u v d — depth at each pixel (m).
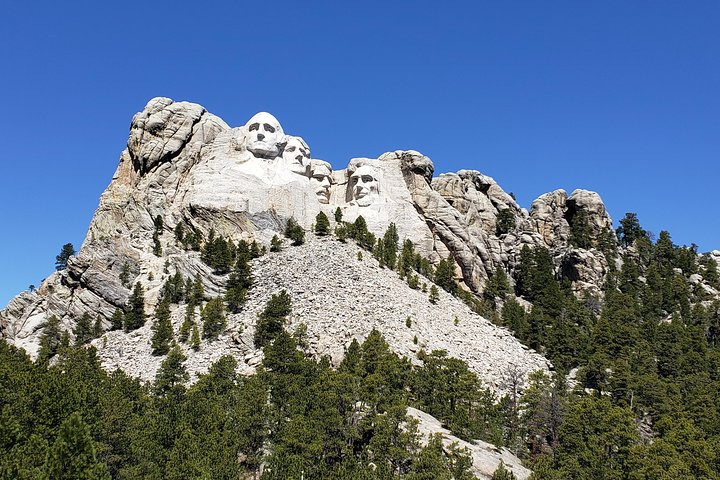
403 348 102.75
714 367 116.06
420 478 66.31
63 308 122.62
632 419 86.62
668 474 74.12
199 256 128.25
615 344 116.44
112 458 65.62
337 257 130.88
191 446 67.19
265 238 137.00
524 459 83.25
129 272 126.69
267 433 75.94
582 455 78.94
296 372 88.75
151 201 144.38
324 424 73.12
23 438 61.16
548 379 97.88
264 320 104.75
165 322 110.94
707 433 91.44
